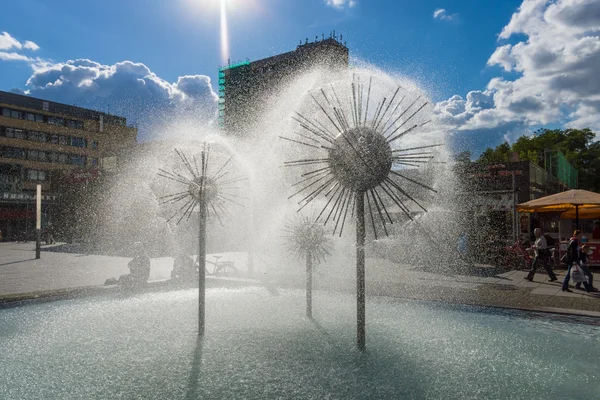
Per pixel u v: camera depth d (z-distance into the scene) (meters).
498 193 22.19
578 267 11.28
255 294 9.68
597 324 6.93
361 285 5.16
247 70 55.53
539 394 3.91
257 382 4.10
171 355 4.97
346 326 6.39
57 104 69.25
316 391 3.88
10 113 64.19
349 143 5.08
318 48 51.25
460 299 8.95
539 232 13.86
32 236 54.38
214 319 6.87
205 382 4.10
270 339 5.63
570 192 17.92
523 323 6.90
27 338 5.82
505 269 16.94
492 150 59.75
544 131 67.75
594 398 3.83
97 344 5.48
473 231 21.19
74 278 13.09
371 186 5.12
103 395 3.81
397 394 3.84
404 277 13.80
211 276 12.57
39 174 66.50
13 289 10.40
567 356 5.12
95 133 72.25
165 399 3.71
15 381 4.19
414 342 5.57
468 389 3.99
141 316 7.20
